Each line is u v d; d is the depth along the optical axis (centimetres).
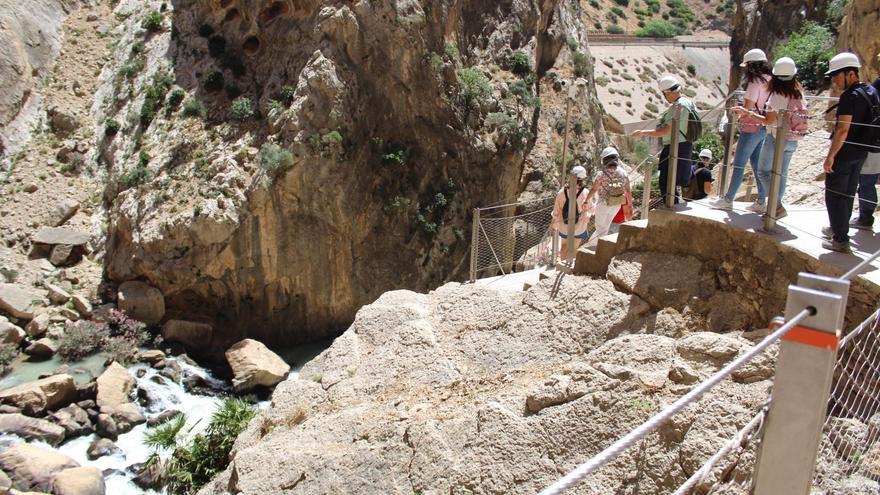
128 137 3144
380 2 2977
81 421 2022
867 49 1786
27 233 2900
